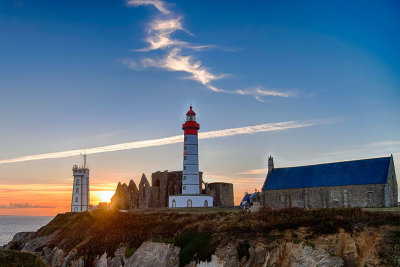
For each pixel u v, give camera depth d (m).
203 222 72.12
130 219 86.19
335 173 85.25
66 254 84.50
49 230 108.88
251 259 58.75
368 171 80.75
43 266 52.16
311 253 55.19
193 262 63.53
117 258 76.06
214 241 64.31
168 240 71.75
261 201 93.94
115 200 120.69
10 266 49.81
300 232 59.06
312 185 86.06
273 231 61.44
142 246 74.12
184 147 106.88
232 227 66.44
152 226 79.00
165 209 95.56
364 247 53.69
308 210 65.69
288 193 89.38
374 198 77.44
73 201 136.00
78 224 97.06
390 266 50.38
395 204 79.38
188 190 104.38
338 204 81.75
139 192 116.62
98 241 82.88
